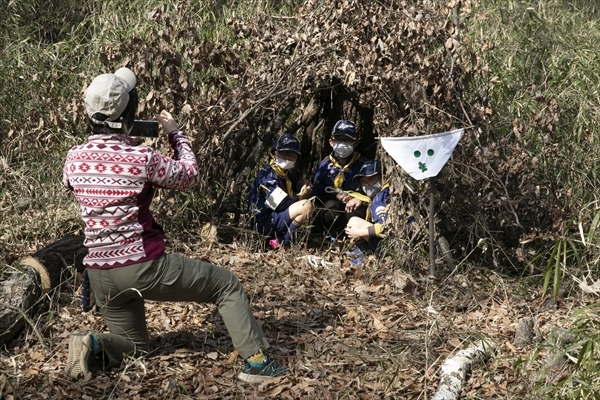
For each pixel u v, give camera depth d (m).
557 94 6.77
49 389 3.71
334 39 5.32
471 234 5.32
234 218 5.92
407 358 4.12
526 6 8.06
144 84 5.40
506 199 5.23
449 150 4.93
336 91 6.07
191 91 5.36
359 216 5.74
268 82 5.49
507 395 3.74
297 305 4.75
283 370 3.89
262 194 5.71
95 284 3.66
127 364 3.90
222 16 7.64
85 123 5.41
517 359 3.89
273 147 5.73
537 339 4.29
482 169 5.25
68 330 4.34
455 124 5.25
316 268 5.33
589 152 6.29
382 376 3.89
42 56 7.28
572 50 7.64
